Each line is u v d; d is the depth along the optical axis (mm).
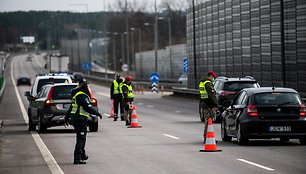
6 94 136250
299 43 66312
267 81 76062
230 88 54438
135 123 51031
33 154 33719
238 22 85938
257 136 34656
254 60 80250
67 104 46531
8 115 73375
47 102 46469
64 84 47031
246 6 82625
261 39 77750
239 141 35438
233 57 88562
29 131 49906
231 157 29734
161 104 88562
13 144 39656
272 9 74125
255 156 30016
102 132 46375
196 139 39719
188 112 70500
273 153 31203
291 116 34625
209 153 31594
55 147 36844
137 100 101188
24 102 105125
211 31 98188
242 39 84438
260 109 34750
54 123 46469
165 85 142250
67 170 26875
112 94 59250
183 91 103625
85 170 26719
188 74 111375
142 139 40250
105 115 68500
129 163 28516
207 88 36750
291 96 35000
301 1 65812
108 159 30188
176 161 28672
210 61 99375
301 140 35469
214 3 96375
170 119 59875
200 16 103938
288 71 69375
